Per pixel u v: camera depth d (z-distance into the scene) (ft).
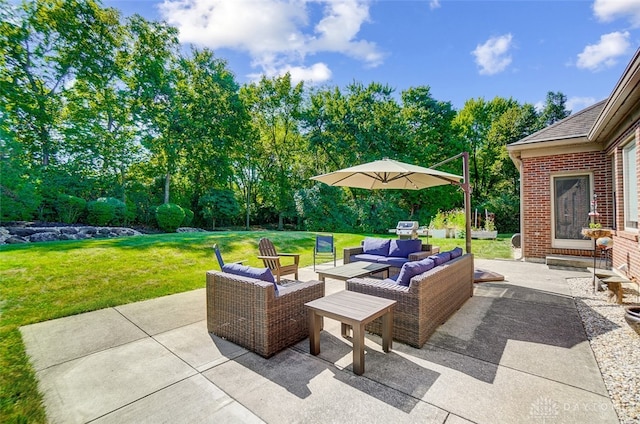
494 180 82.64
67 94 50.47
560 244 26.04
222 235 38.60
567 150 25.44
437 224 53.57
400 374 8.83
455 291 14.08
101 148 53.11
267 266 18.47
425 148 74.33
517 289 18.10
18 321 13.07
